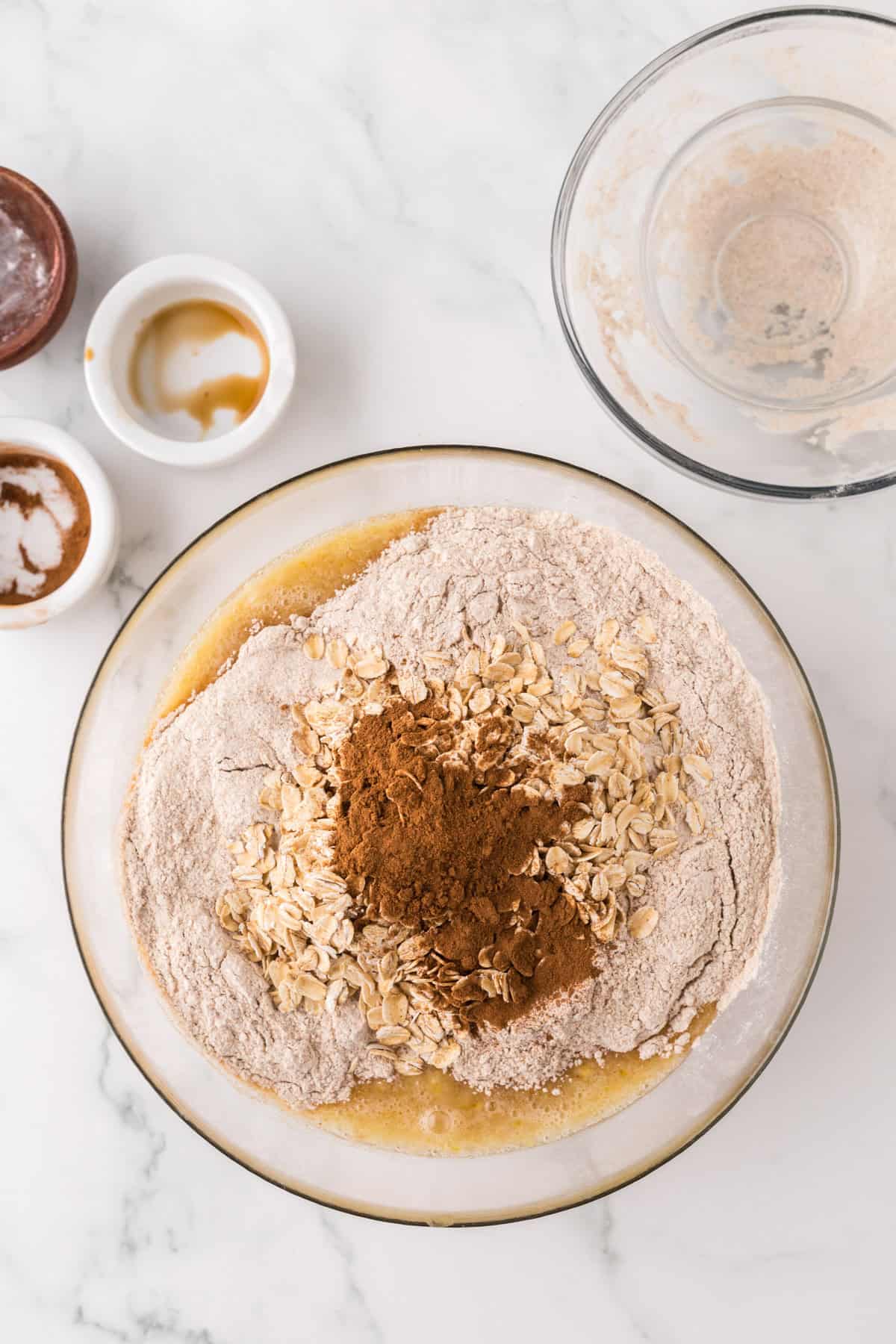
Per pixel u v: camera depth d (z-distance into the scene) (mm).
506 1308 562
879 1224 562
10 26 581
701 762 531
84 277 576
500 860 509
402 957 515
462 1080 528
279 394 551
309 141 579
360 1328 562
